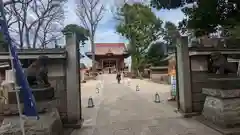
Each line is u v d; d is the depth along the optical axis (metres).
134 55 27.52
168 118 6.23
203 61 6.56
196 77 6.56
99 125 5.79
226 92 4.91
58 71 5.86
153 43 18.98
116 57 47.06
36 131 3.80
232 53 6.24
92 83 21.44
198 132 4.82
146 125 5.59
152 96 11.13
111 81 23.50
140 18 19.31
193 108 6.50
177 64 7.03
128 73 30.66
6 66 6.21
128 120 6.20
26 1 10.98
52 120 4.19
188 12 5.84
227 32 5.76
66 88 5.82
